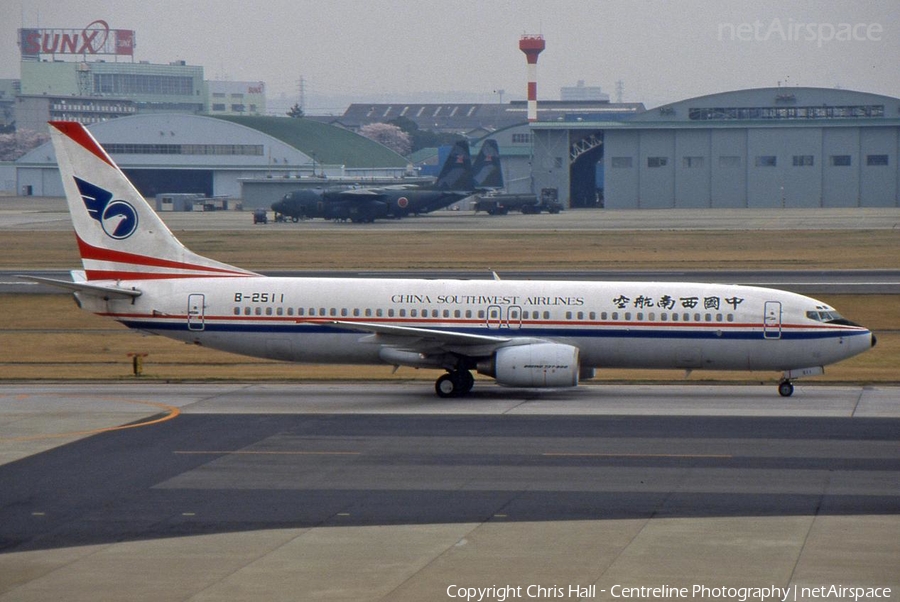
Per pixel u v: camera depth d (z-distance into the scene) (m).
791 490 112.69
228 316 181.88
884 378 199.12
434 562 89.19
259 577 85.88
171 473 122.06
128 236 185.12
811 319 174.12
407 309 179.62
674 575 85.19
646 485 115.25
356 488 114.75
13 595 82.12
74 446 136.25
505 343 174.62
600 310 177.50
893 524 99.69
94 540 96.56
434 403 169.75
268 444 137.50
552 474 120.56
